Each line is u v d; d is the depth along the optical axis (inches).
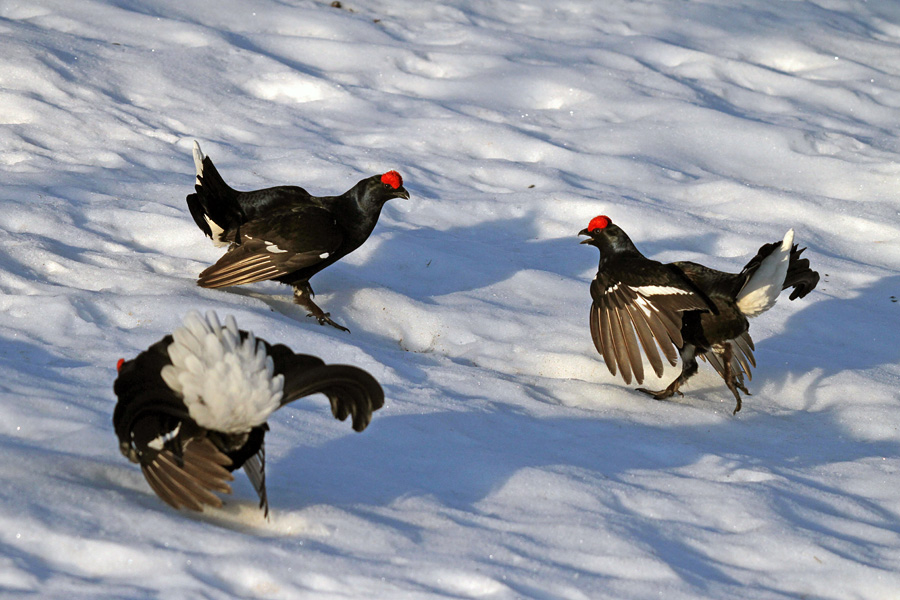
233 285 427.8
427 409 340.5
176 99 655.1
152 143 589.6
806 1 1026.7
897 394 405.7
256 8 825.5
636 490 296.2
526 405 366.3
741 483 312.3
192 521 235.1
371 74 751.1
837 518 294.5
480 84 754.8
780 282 377.7
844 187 647.1
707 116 716.7
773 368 428.1
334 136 645.9
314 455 291.0
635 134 690.8
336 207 433.1
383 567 228.1
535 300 475.2
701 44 892.0
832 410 394.9
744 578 253.6
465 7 922.7
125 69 673.0
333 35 811.4
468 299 465.1
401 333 431.2
